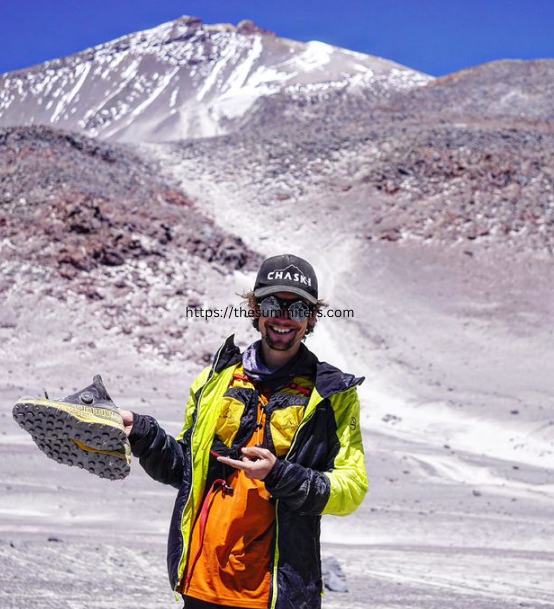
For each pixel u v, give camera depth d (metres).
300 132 98.44
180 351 54.88
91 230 63.16
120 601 7.73
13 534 13.01
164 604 7.82
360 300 63.03
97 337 54.41
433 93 159.50
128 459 3.56
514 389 50.19
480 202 76.88
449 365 54.94
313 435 3.76
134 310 57.59
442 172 81.25
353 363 54.75
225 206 79.00
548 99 155.38
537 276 67.62
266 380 3.87
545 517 23.70
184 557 3.70
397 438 40.91
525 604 9.48
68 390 47.62
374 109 152.25
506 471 32.69
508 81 164.62
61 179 69.19
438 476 31.30
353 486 3.69
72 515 19.81
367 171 82.81
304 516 3.68
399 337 58.50
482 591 10.59
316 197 79.88
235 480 3.73
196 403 3.93
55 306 56.12
